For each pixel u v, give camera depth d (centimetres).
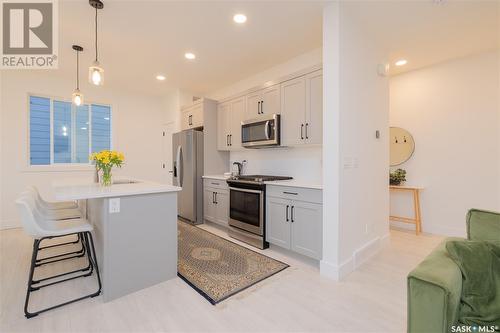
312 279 222
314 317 169
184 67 385
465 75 326
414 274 103
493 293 110
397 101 385
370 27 255
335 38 219
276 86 324
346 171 229
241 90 450
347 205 232
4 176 388
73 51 327
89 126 483
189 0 222
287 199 273
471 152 325
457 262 114
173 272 225
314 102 276
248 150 425
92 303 185
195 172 419
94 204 243
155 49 322
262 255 279
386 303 185
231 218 348
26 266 245
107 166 238
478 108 319
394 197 394
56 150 446
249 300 189
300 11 237
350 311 175
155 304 184
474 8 223
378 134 285
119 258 194
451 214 341
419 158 367
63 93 445
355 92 241
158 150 566
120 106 514
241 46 314
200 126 442
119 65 377
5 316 168
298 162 345
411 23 248
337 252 221
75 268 243
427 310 97
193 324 162
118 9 236
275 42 302
